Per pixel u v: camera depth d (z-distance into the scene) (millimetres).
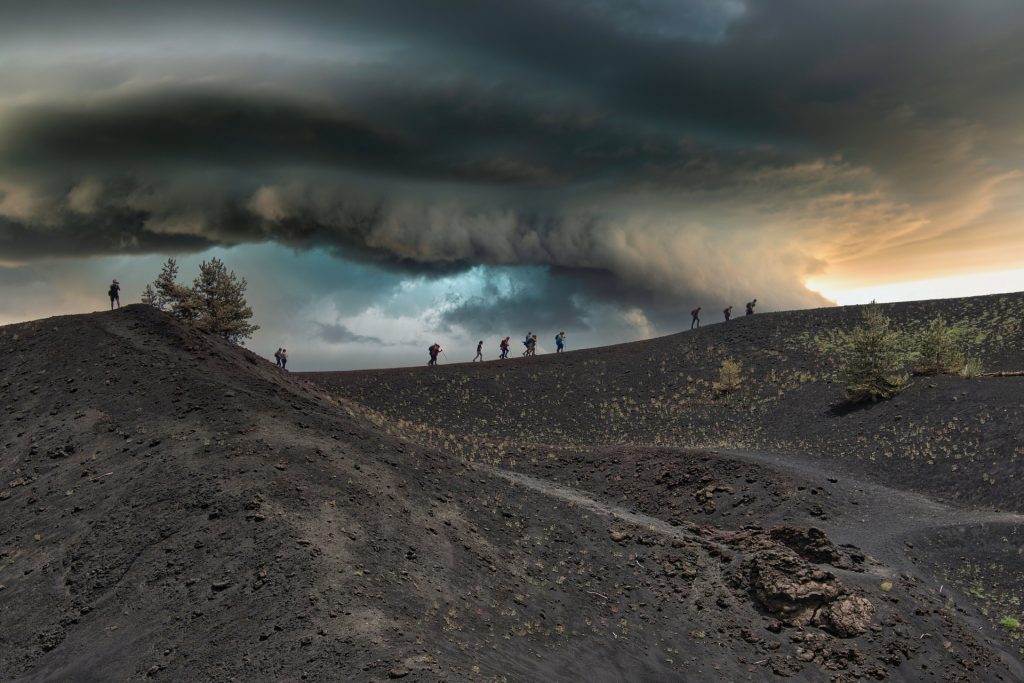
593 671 19297
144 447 26219
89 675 17156
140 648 17641
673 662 20797
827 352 56688
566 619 21797
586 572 24750
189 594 19125
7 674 18062
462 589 21328
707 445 45844
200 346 34562
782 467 37156
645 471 38844
